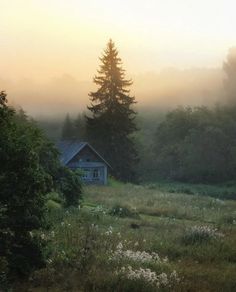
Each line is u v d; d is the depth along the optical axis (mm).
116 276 13617
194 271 15484
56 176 27469
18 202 12273
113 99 71125
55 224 21766
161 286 13430
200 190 79312
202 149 100750
